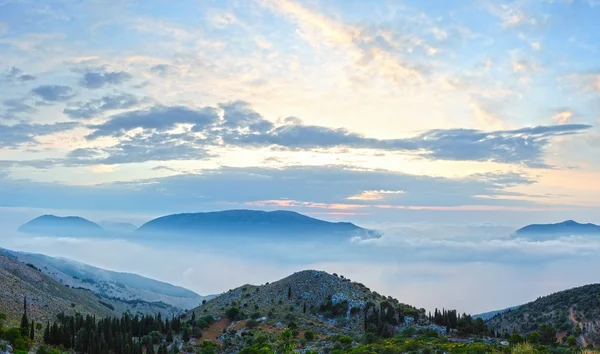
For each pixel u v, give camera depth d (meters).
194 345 160.12
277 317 194.88
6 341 120.50
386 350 130.00
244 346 156.00
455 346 131.88
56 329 135.12
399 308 197.50
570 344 156.12
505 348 128.25
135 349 138.50
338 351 133.75
